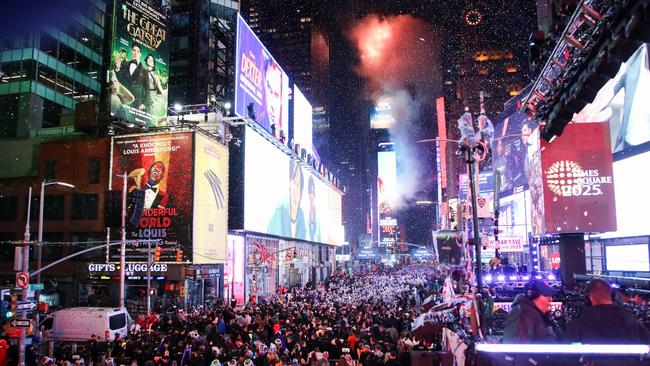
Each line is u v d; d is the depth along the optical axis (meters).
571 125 22.12
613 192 21.66
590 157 21.86
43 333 29.67
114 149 50.56
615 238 36.94
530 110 12.65
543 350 4.84
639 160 33.91
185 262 47.44
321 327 23.34
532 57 11.72
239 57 63.78
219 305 42.03
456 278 17.42
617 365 4.66
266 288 68.69
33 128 60.03
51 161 51.75
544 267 41.16
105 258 48.84
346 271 128.50
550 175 22.02
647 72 32.88
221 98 77.94
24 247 25.06
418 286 55.28
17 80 60.84
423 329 15.73
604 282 5.39
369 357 16.12
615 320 5.09
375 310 32.50
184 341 19.64
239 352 17.75
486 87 146.00
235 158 60.09
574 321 5.31
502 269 19.83
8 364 22.03
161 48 56.62
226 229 55.03
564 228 21.52
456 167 142.38
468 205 19.42
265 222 66.00
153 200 48.84
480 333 7.75
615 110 37.19
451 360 10.32
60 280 49.41
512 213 58.56
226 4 79.25
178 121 55.25
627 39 7.29
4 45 61.78
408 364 15.45
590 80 9.11
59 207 50.91
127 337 25.09
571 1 9.52
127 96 51.84
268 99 74.19
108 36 50.91
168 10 58.31
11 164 53.19
